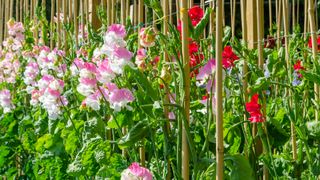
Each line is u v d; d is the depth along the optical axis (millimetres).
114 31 2295
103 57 3031
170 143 2297
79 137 3053
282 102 2943
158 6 2223
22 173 4465
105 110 2891
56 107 3045
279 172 2523
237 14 9852
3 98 4309
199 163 2096
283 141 2475
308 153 2355
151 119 2301
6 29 7035
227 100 2646
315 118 2699
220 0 1916
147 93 2221
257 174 2553
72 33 4594
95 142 2535
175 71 2441
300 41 2938
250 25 3297
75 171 2562
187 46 2072
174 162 2635
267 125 2494
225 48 2479
